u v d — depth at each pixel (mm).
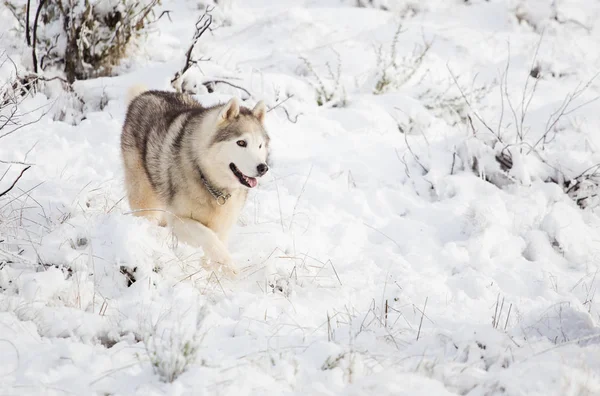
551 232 18688
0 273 12609
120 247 13688
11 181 16938
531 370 10289
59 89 23469
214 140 14609
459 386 10289
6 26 26609
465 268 16625
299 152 22094
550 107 27094
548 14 38250
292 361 10398
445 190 20688
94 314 11758
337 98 26250
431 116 25688
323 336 11805
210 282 14250
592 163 21531
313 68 28891
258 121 15188
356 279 15070
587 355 11008
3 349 10133
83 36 24641
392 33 34531
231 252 16016
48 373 9648
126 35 25547
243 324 11984
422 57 29219
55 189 16938
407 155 22484
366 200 19844
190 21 34000
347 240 17500
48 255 13602
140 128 16625
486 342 11406
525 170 20922
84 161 19453
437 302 14086
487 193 20594
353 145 23031
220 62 28156
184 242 15000
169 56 27578
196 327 11148
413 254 17031
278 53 29875
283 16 34469
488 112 26984
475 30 36625
